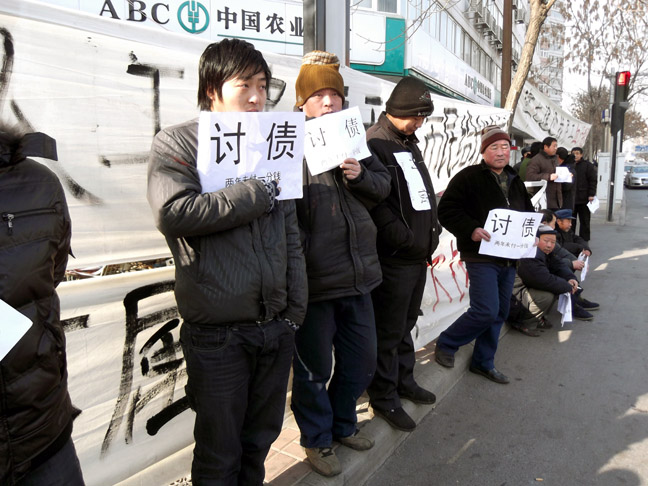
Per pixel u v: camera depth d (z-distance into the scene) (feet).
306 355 7.98
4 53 5.37
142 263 6.77
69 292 6.01
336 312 8.15
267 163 5.98
